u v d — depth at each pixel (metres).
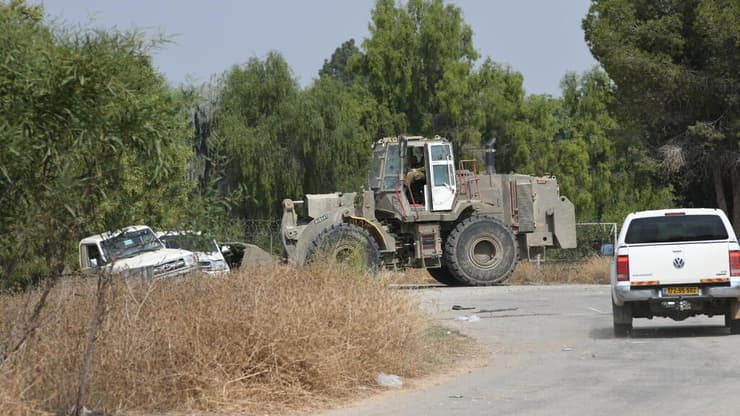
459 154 91.00
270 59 80.25
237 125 76.31
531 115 95.81
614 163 100.19
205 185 17.61
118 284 17.66
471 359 23.11
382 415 16.05
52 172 14.93
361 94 94.88
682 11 68.00
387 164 49.56
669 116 67.69
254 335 17.23
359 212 48.88
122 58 14.48
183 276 20.41
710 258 26.20
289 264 23.05
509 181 51.94
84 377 15.03
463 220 50.12
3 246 14.80
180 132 15.92
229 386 16.62
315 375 17.52
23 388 14.84
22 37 14.50
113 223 15.89
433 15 92.75
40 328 16.12
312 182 80.50
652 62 65.19
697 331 28.86
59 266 15.39
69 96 14.30
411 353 20.94
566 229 52.88
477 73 92.81
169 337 16.66
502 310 36.00
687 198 75.25
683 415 15.16
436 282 54.44
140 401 16.09
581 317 33.25
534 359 22.91
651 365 21.16
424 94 93.38
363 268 25.03
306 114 78.56
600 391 17.81
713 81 65.50
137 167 15.75
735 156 66.50
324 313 19.12
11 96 14.27
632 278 26.56
